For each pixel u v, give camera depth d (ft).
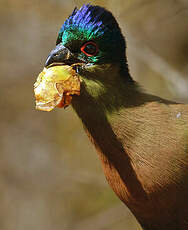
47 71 21.45
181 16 53.72
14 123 56.29
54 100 21.08
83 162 52.06
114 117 21.47
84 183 51.85
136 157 21.31
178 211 21.88
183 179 21.04
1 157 55.47
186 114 21.75
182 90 44.21
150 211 22.21
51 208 53.26
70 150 53.31
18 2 52.75
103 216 47.52
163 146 21.09
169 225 22.68
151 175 21.16
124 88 21.80
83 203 51.78
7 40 54.75
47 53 54.44
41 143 55.16
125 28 44.68
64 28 21.59
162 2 48.34
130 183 21.76
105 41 21.34
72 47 21.38
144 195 21.66
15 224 53.88
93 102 21.52
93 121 21.80
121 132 21.42
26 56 55.21
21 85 56.24
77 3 38.93
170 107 22.04
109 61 21.45
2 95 56.24
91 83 21.38
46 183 53.52
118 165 21.84
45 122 55.72
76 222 51.42
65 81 21.18
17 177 54.95
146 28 49.57
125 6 43.32
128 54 46.83
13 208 54.24
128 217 46.83
